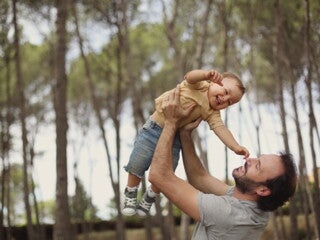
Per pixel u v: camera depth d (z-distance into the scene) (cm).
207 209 280
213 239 283
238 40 1098
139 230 1777
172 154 304
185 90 292
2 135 1159
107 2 1051
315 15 799
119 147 1084
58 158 900
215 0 1019
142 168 298
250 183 283
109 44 1259
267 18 950
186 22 1194
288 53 841
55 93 920
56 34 929
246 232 281
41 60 1516
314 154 659
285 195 283
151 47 1647
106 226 1836
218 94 288
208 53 1232
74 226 1401
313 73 858
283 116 768
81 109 1661
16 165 1620
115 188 1084
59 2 938
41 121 1628
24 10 1059
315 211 671
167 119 289
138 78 1642
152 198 306
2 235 1079
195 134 962
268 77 1214
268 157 286
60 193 894
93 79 1619
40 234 1320
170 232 1086
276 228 929
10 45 1088
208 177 310
